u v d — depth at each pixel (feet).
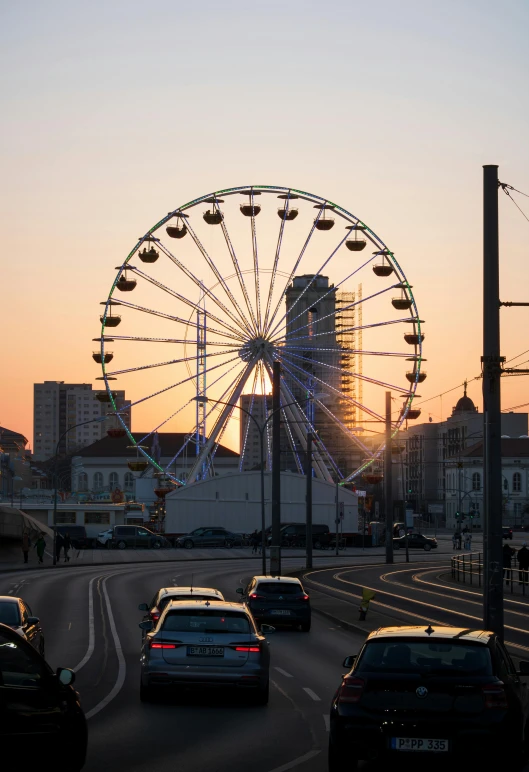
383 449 256.73
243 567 217.56
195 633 54.13
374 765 39.88
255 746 43.93
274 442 160.76
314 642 92.48
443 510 553.64
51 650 81.92
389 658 36.52
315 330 553.64
